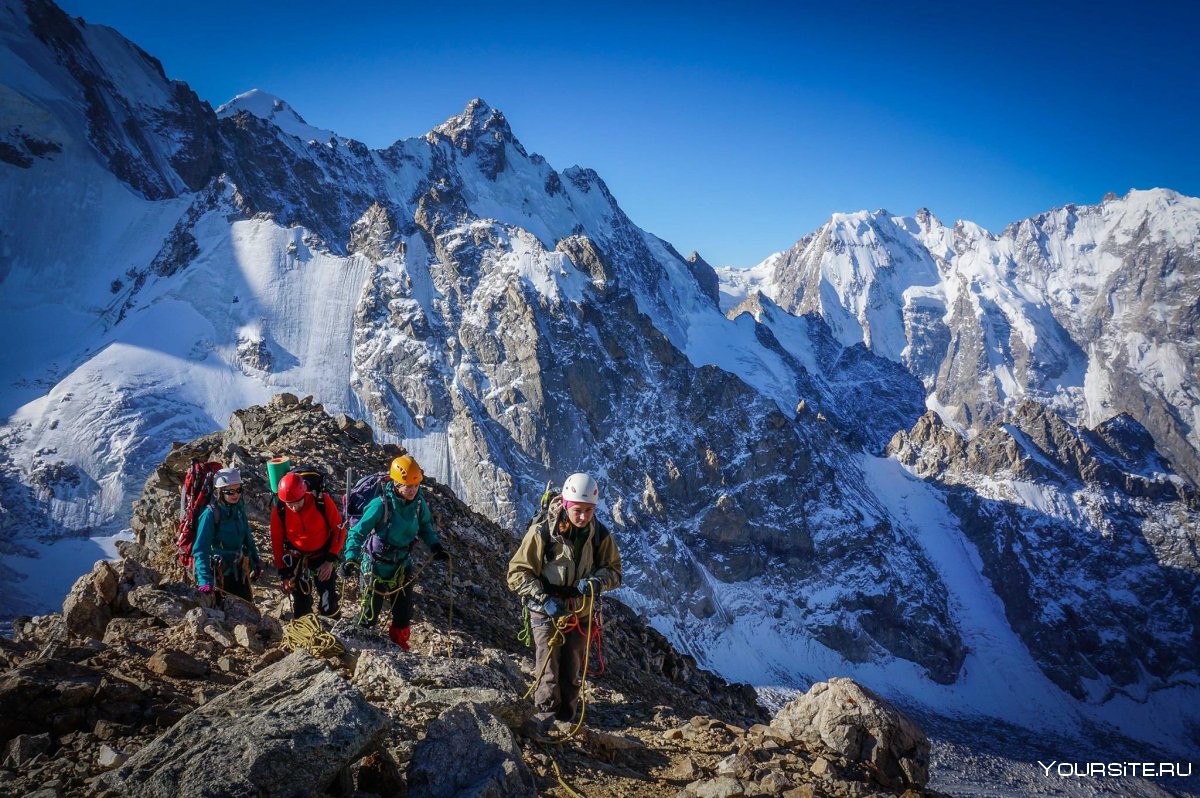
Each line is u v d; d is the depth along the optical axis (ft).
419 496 29.86
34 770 16.98
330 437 62.34
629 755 23.80
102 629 28.43
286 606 34.12
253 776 14.07
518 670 27.73
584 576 24.99
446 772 17.02
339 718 15.42
